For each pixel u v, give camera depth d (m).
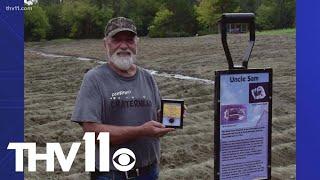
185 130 6.33
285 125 6.60
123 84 2.13
